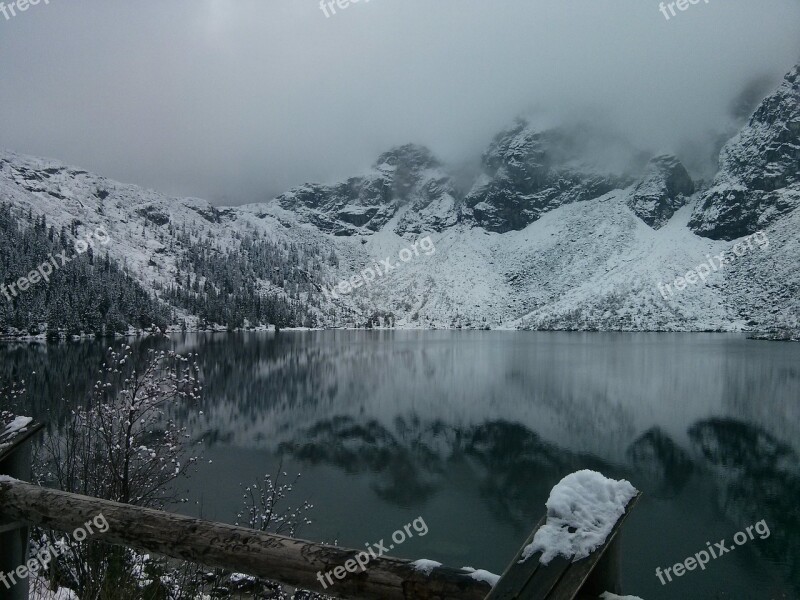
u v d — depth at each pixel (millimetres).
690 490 24078
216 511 16531
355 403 44500
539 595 1196
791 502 22344
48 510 2135
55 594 3705
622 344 121375
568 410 42625
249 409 39438
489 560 16203
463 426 36781
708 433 35062
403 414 40531
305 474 24125
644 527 19578
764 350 99625
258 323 172625
